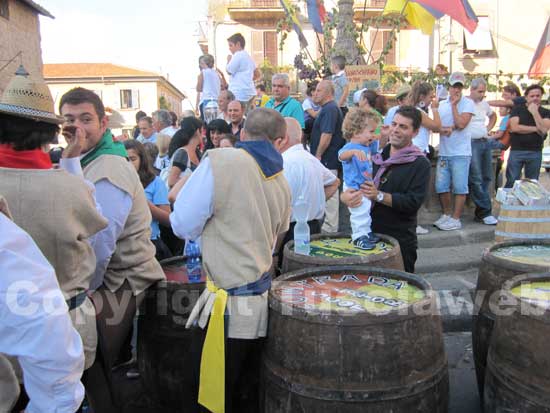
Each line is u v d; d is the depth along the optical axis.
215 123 5.49
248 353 2.59
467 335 4.35
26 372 1.46
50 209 1.96
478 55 21.12
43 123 1.98
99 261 2.56
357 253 3.28
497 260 2.88
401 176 3.53
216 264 2.35
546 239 3.40
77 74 43.69
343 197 3.56
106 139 2.70
